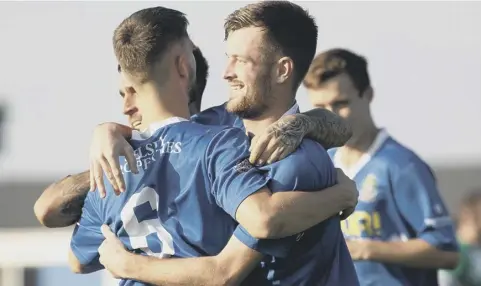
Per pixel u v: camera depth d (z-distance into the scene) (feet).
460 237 75.61
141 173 29.45
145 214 29.27
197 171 28.84
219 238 28.89
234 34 31.19
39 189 89.66
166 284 28.63
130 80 30.48
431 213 47.57
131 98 30.99
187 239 28.89
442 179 86.69
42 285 88.22
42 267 88.43
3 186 90.12
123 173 29.68
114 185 29.14
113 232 30.09
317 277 29.19
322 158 29.32
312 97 49.47
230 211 28.09
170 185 29.14
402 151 48.60
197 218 28.81
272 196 27.91
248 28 30.96
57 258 88.28
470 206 75.66
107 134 29.81
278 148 28.63
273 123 29.45
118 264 29.32
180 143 29.37
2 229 89.56
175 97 30.35
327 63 48.96
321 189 29.01
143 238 29.32
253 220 27.55
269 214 27.50
